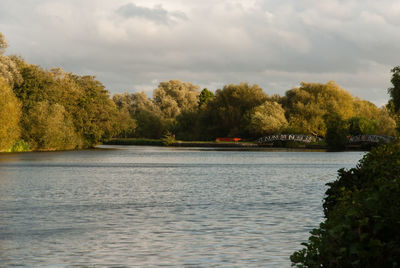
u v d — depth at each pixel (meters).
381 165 11.63
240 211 20.64
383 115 130.88
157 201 24.11
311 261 7.80
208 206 22.30
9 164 55.38
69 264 11.58
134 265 11.54
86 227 16.73
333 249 7.09
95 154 84.56
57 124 87.56
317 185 33.31
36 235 15.27
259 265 11.54
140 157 77.19
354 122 117.56
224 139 137.38
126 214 19.78
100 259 12.10
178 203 23.33
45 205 22.36
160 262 11.82
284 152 100.88
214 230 16.16
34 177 38.62
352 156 83.38
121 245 13.77
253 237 14.92
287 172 46.88
